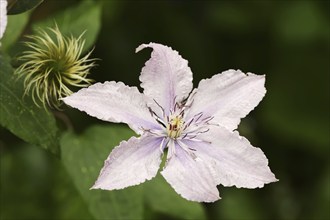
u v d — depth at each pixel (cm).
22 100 54
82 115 68
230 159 53
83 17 60
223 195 78
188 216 63
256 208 79
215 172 53
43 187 71
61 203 71
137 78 77
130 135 59
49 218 71
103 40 77
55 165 72
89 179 58
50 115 54
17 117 54
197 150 53
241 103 54
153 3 79
